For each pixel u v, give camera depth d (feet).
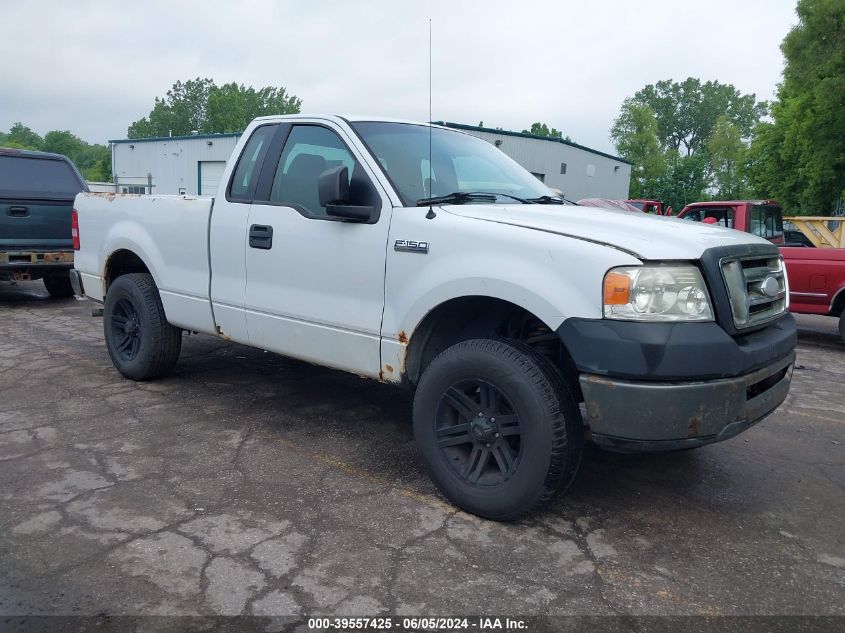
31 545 9.77
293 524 10.57
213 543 9.94
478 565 9.55
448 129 15.34
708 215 36.96
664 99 366.63
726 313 9.73
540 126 270.87
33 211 30.68
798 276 28.78
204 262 15.39
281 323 13.74
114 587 8.80
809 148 97.55
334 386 18.17
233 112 302.04
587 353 9.49
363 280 12.21
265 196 14.25
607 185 130.00
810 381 21.53
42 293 36.29
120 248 17.70
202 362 20.26
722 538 10.59
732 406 9.61
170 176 112.06
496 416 10.61
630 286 9.34
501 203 12.91
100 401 16.40
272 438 14.29
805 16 86.94
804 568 9.77
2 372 18.94
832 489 12.63
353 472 12.67
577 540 10.35
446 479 11.18
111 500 11.21
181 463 12.84
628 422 9.40
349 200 12.57
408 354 11.70
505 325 11.84
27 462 12.68
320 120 13.73
